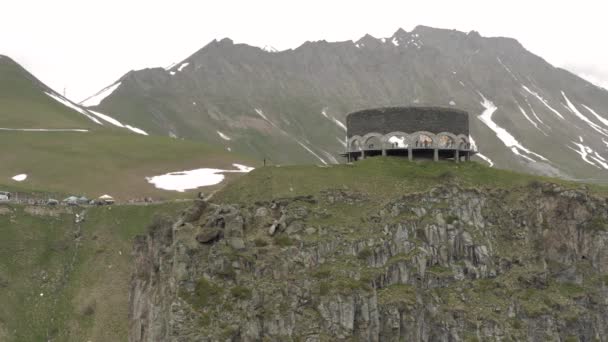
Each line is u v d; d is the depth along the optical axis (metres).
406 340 100.62
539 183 127.56
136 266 121.06
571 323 111.31
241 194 116.31
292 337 94.25
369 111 135.25
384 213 113.44
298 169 123.06
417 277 107.62
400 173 125.50
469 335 104.88
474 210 120.75
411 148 132.00
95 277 136.12
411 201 117.19
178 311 92.62
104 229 149.88
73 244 146.62
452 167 131.00
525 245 120.50
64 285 135.88
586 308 114.81
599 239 120.81
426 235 113.19
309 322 95.81
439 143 133.62
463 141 137.88
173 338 90.56
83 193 185.25
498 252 117.56
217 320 92.62
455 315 106.19
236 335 91.88
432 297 107.31
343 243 105.94
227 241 101.44
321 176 121.38
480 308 108.50
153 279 109.50
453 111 135.75
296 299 97.19
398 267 106.75
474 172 131.25
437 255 112.81
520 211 124.06
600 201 125.81
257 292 96.25
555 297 114.19
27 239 144.38
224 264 98.25
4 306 127.25
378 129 134.12
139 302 112.12
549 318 110.06
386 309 100.69
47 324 126.12
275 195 113.56
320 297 97.75
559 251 120.50
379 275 104.12
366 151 135.12
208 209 110.25
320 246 104.12
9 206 152.12
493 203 124.31
